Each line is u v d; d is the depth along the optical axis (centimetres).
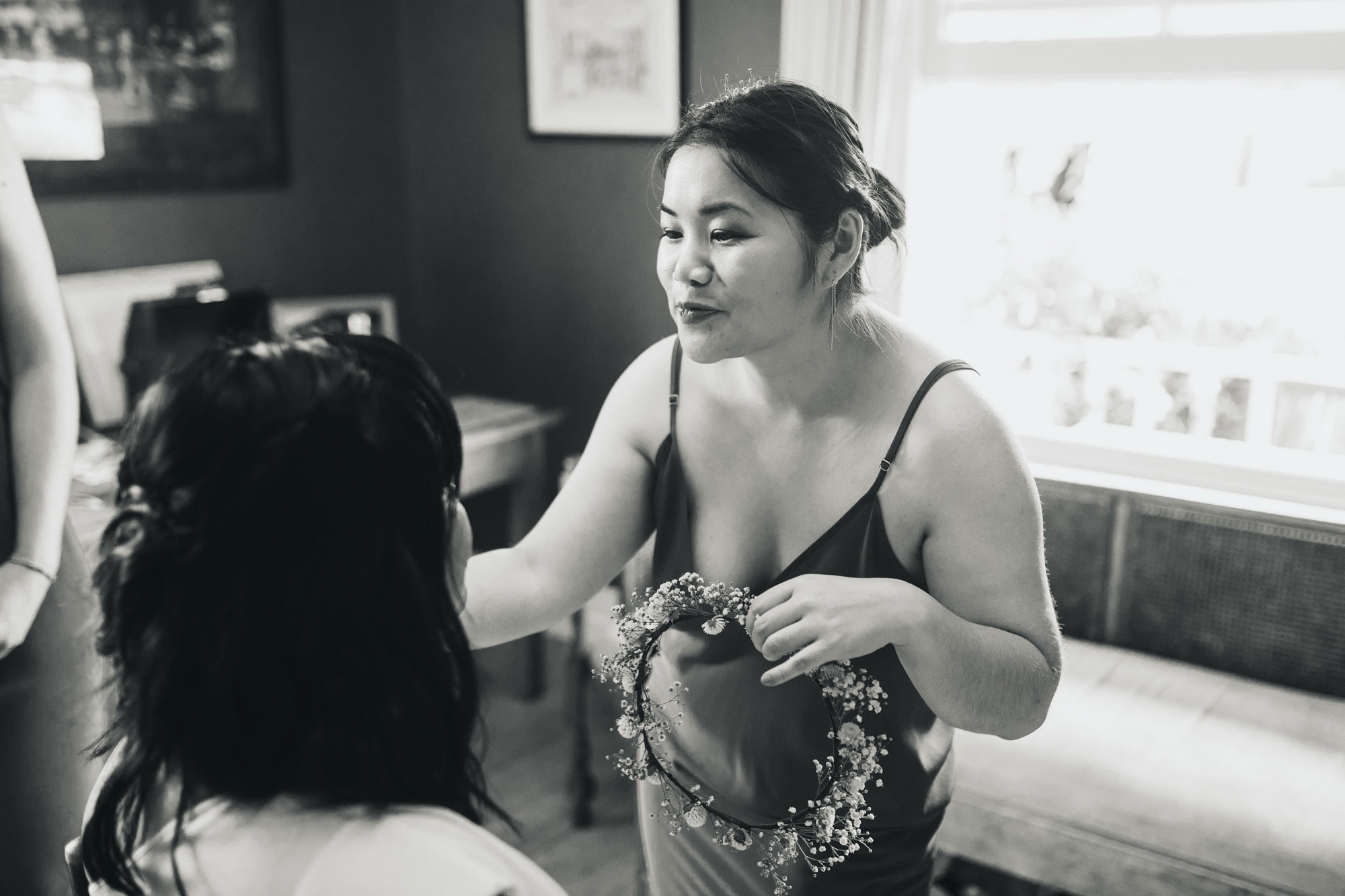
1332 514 251
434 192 396
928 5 291
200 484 62
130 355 294
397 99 393
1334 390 269
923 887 127
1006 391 311
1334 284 265
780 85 105
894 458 110
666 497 125
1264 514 244
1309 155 262
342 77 373
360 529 63
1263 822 194
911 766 119
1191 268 281
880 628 96
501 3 362
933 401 110
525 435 336
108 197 316
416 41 386
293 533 62
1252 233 272
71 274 310
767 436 117
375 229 393
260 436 62
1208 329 282
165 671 64
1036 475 273
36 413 150
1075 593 269
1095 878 204
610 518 128
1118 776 209
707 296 102
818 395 113
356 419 63
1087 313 297
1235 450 283
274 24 348
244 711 63
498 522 374
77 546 154
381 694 65
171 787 71
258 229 356
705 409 121
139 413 66
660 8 325
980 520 107
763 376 114
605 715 335
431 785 69
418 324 412
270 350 65
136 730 68
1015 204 300
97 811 71
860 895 119
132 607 64
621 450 128
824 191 100
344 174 379
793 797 118
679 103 329
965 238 308
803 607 97
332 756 65
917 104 292
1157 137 279
